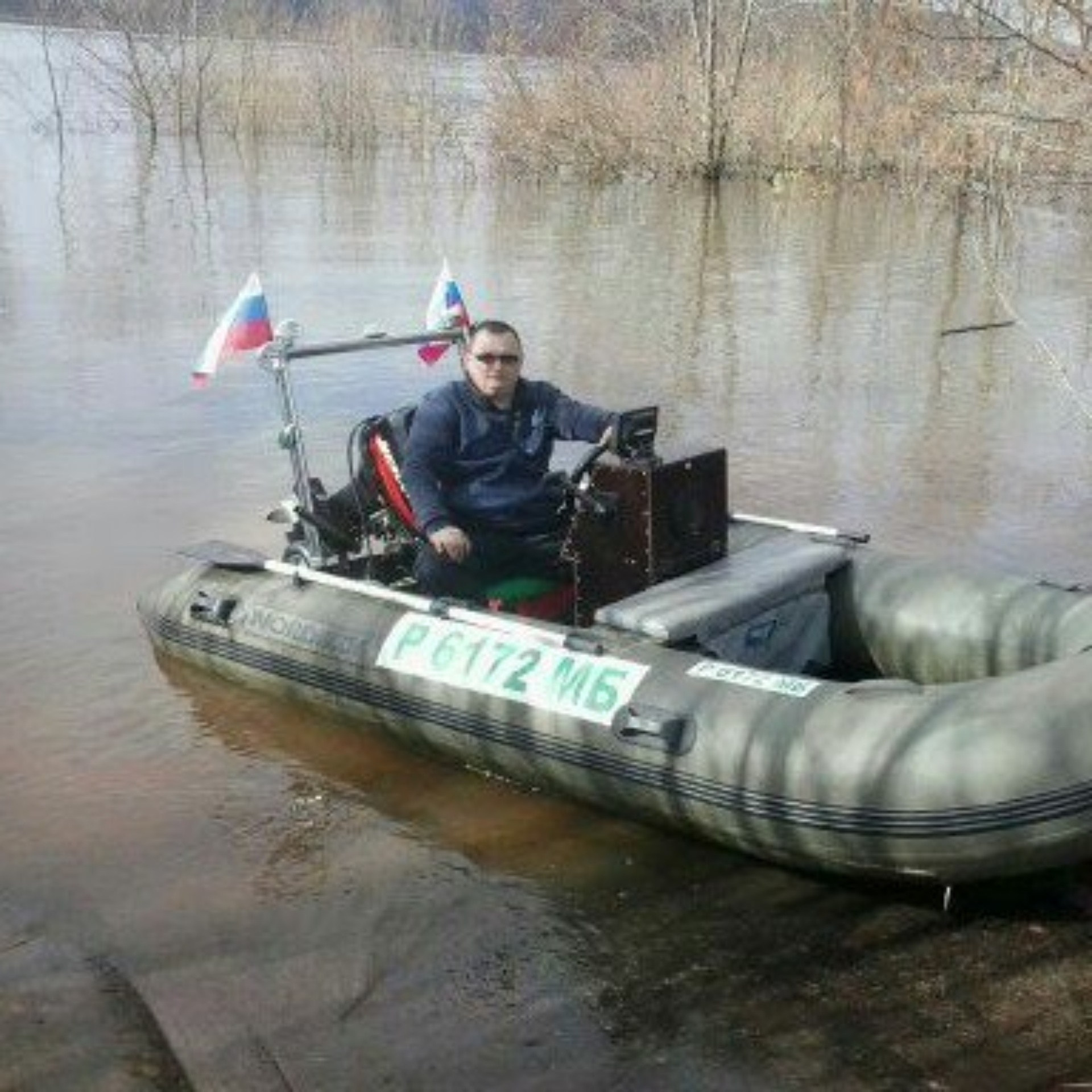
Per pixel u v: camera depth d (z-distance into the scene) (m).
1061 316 12.00
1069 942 3.50
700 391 9.41
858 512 6.93
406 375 9.53
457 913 3.66
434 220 17.73
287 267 13.76
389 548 5.28
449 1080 3.02
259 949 3.48
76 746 4.51
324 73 26.91
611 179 23.39
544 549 4.86
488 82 24.83
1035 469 7.68
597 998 3.31
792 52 23.56
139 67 28.25
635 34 25.22
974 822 3.42
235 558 5.20
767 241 16.55
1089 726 3.43
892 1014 3.23
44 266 13.38
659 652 4.06
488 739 4.23
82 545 6.25
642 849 3.98
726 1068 3.05
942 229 17.50
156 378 9.31
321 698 4.69
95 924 3.57
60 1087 2.98
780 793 3.66
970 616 4.51
